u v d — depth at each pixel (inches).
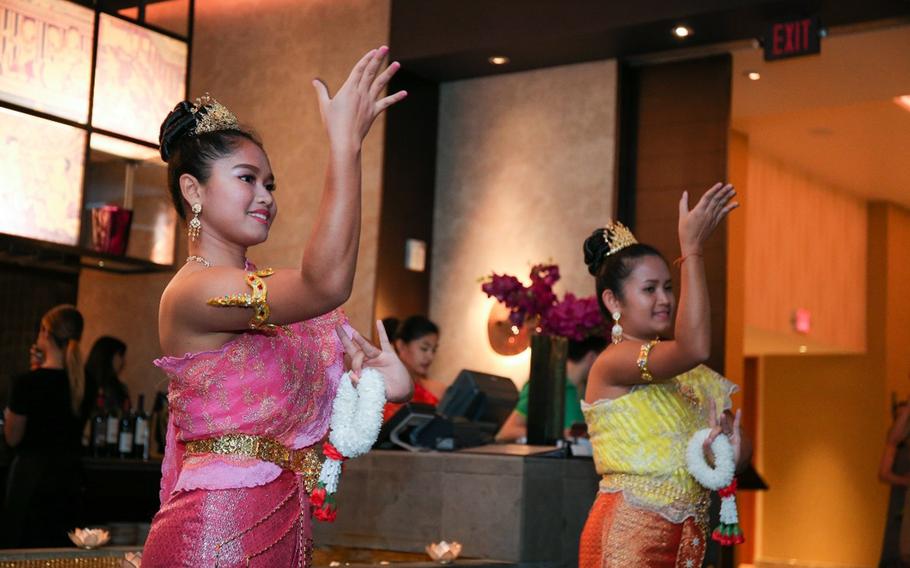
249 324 69.5
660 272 113.3
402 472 161.3
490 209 301.1
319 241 65.4
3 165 205.0
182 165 76.3
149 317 317.7
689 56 280.1
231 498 70.6
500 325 294.2
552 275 185.0
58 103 213.8
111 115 223.3
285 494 73.2
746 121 359.6
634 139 286.7
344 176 65.9
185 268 74.7
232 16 321.4
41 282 274.8
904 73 285.4
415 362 216.5
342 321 78.4
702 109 277.9
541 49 281.6
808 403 490.0
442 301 304.7
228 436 71.7
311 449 76.2
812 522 483.5
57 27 214.2
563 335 183.0
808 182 434.6
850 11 244.5
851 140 378.9
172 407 74.1
